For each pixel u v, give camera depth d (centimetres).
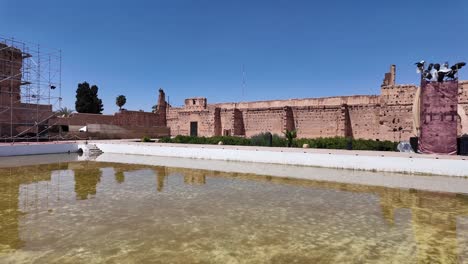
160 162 2356
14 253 692
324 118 3403
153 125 5000
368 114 3159
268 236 808
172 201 1180
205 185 1496
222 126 4241
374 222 930
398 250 719
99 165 2197
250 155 2317
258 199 1217
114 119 4566
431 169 1714
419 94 2186
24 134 3600
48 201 1169
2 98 3506
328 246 741
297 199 1220
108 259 662
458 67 1911
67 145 3102
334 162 1988
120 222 916
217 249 720
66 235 805
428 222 928
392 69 3166
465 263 651
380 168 1847
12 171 1909
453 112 1927
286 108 3541
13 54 3594
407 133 2925
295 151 2194
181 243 756
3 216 970
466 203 1154
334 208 1087
